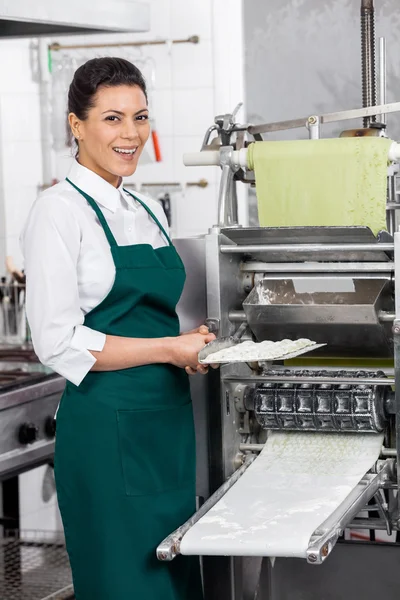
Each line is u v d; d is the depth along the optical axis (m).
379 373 2.78
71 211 2.58
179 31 5.08
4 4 3.01
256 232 2.74
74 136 2.71
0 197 4.93
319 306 2.76
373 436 2.79
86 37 5.15
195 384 2.90
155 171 5.19
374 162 2.71
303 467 2.71
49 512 5.02
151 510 2.64
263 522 2.38
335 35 3.91
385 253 2.72
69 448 2.65
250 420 3.03
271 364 3.04
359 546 3.06
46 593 3.87
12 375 3.71
